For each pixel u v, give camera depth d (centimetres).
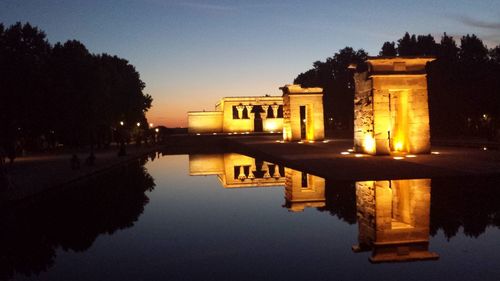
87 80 4116
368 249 790
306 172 2039
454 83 4997
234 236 932
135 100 6469
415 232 889
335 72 7488
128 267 741
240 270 700
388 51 5975
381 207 1148
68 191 1709
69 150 4650
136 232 1000
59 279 696
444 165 1878
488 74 4841
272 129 7462
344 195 1362
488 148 3127
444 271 660
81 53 4147
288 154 2820
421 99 2462
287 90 4369
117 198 1520
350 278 643
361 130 2619
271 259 754
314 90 4316
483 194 1266
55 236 983
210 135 6638
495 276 632
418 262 708
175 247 859
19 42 3297
